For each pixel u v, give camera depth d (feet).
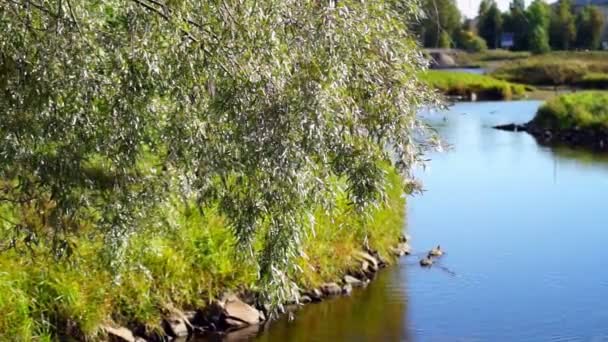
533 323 37.83
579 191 72.23
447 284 43.42
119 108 20.44
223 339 34.40
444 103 22.33
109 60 19.77
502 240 53.16
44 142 20.92
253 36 18.92
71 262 28.07
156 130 21.54
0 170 20.98
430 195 68.95
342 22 19.02
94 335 31.30
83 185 21.93
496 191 71.56
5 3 18.70
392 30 20.97
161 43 19.39
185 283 35.68
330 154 20.71
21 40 19.13
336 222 44.50
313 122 18.53
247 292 37.29
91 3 20.47
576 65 218.79
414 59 21.39
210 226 38.34
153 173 24.35
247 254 21.61
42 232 25.72
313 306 39.27
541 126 126.52
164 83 19.66
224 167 20.06
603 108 126.00
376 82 20.53
